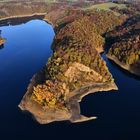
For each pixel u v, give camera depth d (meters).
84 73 175.62
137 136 127.50
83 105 152.25
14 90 172.00
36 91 149.75
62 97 152.75
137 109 148.75
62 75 167.12
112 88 170.75
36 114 143.12
